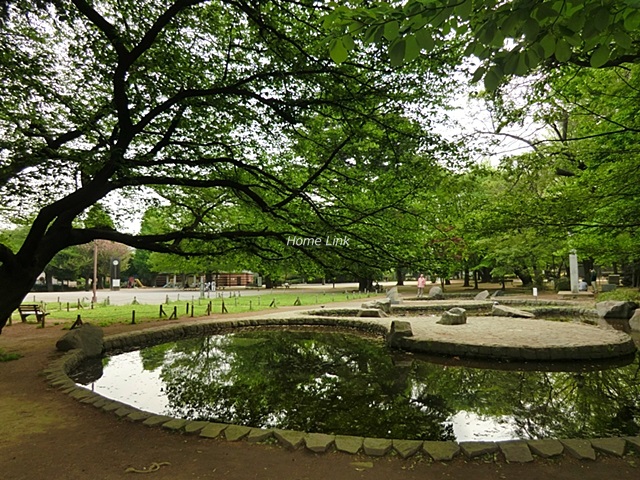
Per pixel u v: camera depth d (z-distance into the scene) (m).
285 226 7.55
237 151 7.94
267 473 3.22
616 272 33.41
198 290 43.47
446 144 5.78
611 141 6.09
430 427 5.05
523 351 8.27
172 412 5.72
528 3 1.76
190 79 6.61
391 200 6.50
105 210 9.22
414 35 1.97
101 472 3.27
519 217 6.20
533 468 3.26
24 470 3.32
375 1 2.67
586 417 5.39
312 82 5.91
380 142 5.97
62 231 6.62
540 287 27.50
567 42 1.97
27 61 5.53
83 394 5.44
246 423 5.23
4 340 10.31
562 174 10.29
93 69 6.37
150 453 3.62
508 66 2.04
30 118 6.12
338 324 14.09
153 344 11.48
